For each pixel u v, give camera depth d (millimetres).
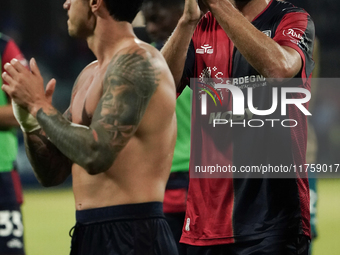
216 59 10594
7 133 13719
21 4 62938
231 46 10508
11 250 13836
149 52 7797
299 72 10125
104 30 8016
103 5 7918
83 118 8086
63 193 44781
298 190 10039
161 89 7770
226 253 10398
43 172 8930
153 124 7801
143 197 7844
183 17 10180
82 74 8742
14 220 13891
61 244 25953
